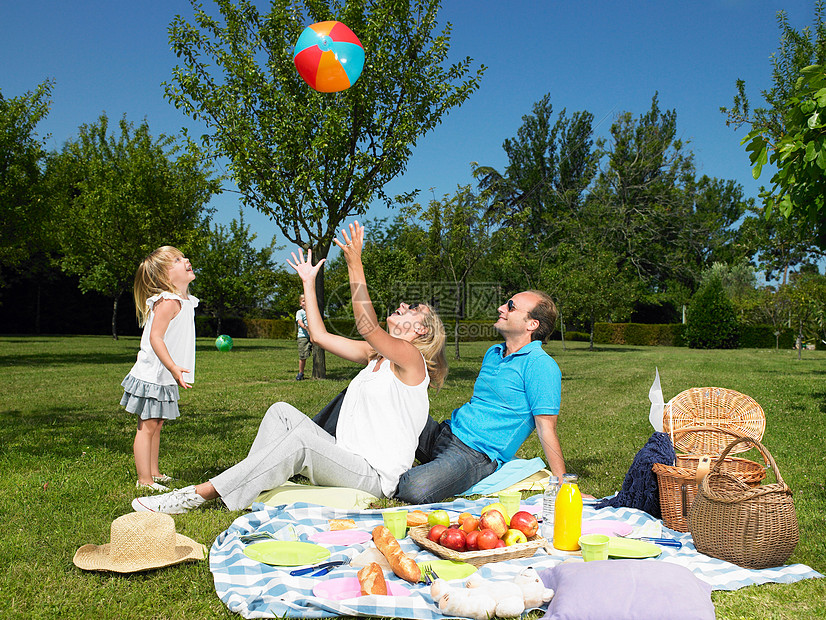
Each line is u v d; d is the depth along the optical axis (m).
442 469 3.93
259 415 7.69
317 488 3.95
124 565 2.78
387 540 2.78
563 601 2.28
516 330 4.26
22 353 18.77
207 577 2.72
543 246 37.69
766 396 9.71
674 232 42.81
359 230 3.46
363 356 4.23
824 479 4.62
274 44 11.88
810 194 5.41
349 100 12.09
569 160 43.53
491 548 2.90
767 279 35.91
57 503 3.81
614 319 29.62
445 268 17.00
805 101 4.52
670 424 3.79
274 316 38.94
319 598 2.41
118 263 23.47
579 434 6.73
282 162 11.93
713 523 2.96
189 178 23.62
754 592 2.61
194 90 11.73
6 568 2.81
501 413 4.16
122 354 18.89
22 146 16.30
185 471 4.78
